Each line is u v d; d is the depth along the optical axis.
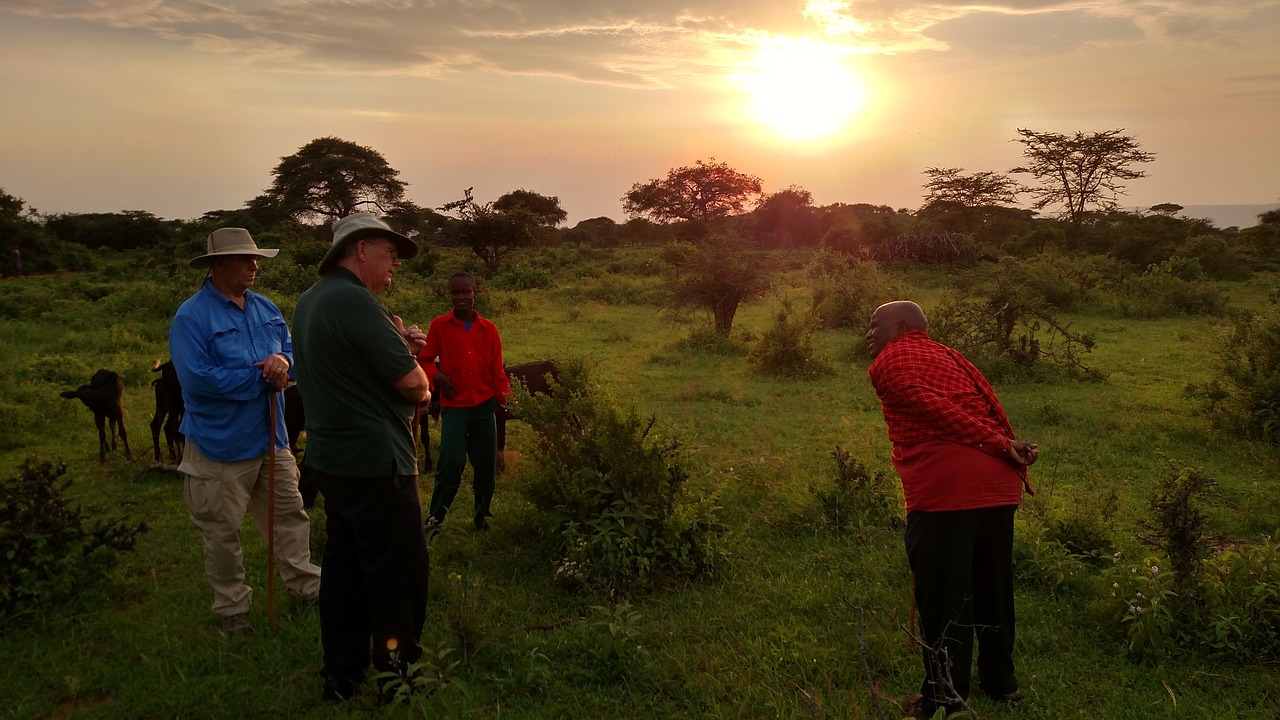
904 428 3.45
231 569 4.26
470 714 3.42
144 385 11.95
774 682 3.71
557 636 4.15
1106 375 11.77
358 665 3.71
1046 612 4.47
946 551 3.34
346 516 3.54
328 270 3.65
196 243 41.34
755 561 5.13
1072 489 6.66
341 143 63.69
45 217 52.44
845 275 20.03
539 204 73.62
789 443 8.30
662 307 21.56
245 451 4.22
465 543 5.42
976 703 3.57
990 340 12.52
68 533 4.71
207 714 3.55
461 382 5.57
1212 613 4.04
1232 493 6.55
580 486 5.18
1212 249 30.91
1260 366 8.77
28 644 4.15
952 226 51.97
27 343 16.09
